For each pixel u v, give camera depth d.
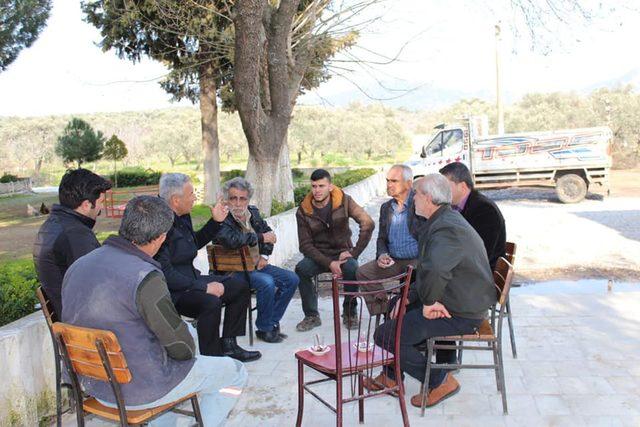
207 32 14.49
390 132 57.97
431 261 3.79
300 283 5.94
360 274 5.71
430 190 3.91
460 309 3.88
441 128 18.39
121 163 65.00
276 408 4.23
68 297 2.96
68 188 3.66
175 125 69.00
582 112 40.62
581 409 4.00
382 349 3.74
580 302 6.46
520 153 17.06
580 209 15.23
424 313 3.89
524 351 5.10
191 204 4.76
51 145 69.94
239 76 9.58
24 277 4.79
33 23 18.22
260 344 5.57
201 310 4.56
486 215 4.59
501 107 28.00
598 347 5.13
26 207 28.56
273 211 10.81
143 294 2.84
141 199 2.98
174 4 13.74
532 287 7.60
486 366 3.95
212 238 5.23
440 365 3.95
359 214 5.92
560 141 16.69
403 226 5.58
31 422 3.90
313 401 4.31
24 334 3.87
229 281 5.06
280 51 10.21
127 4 15.90
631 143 31.22
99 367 2.85
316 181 5.76
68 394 4.01
